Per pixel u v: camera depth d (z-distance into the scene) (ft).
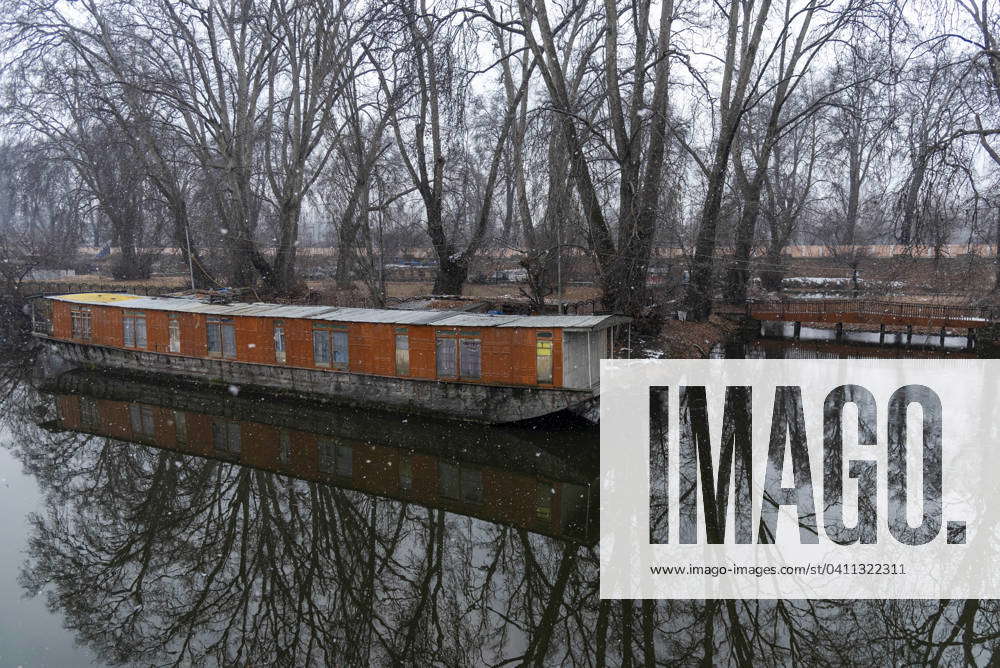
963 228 67.87
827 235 142.31
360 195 96.84
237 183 98.63
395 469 48.34
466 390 54.29
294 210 100.78
